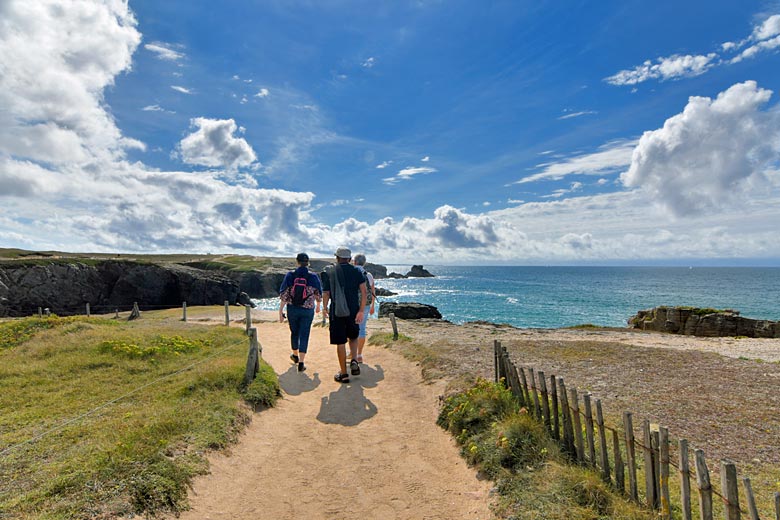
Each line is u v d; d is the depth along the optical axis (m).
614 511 3.67
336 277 8.73
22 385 8.10
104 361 9.80
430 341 14.60
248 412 6.65
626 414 4.02
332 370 9.94
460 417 6.16
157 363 9.84
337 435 6.18
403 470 5.11
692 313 33.12
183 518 3.84
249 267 104.44
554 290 109.31
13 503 3.60
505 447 4.92
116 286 68.38
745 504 4.15
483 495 4.41
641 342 18.75
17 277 59.75
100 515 3.49
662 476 3.65
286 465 5.21
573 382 9.27
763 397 7.99
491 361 10.85
